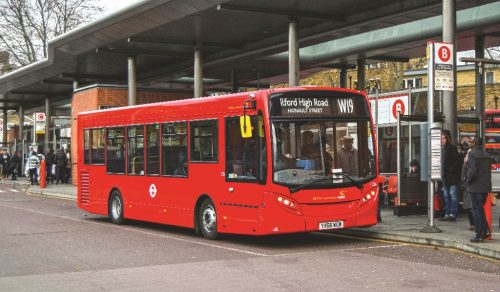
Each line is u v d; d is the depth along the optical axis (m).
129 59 30.44
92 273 9.82
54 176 38.72
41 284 9.01
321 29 24.34
